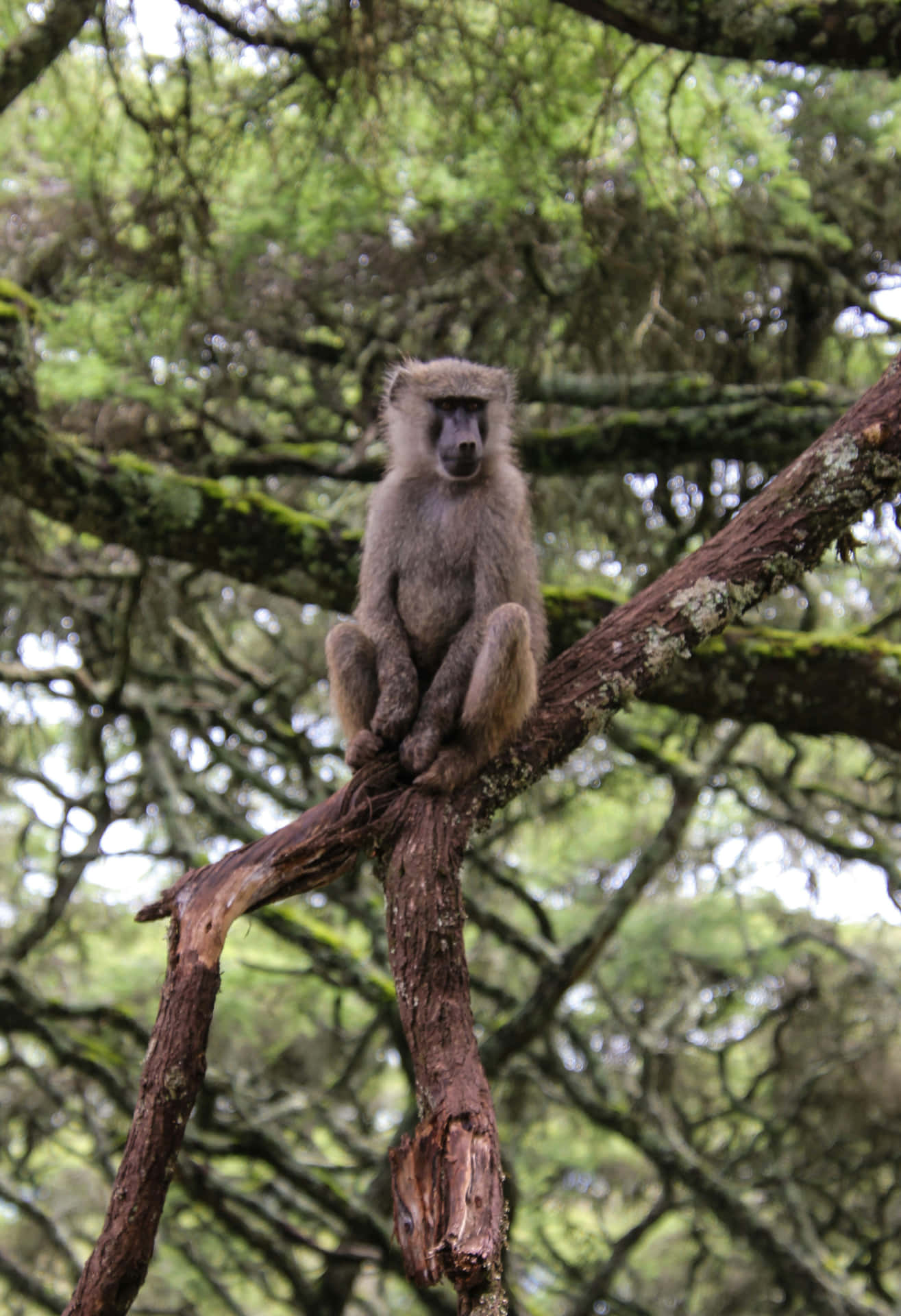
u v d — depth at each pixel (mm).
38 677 10109
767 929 14898
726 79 8930
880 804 12141
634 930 13836
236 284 9133
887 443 4559
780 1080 13289
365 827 4152
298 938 10844
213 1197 10633
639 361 9898
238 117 8570
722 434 9062
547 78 8336
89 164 8734
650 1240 16156
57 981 14023
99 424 8773
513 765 4578
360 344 9680
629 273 9008
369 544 5766
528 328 9422
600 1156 14688
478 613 5328
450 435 5582
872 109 9641
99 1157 11484
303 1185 10719
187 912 3727
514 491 5699
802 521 4645
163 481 7961
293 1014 14188
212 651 11133
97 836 10742
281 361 10094
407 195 9156
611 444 9242
